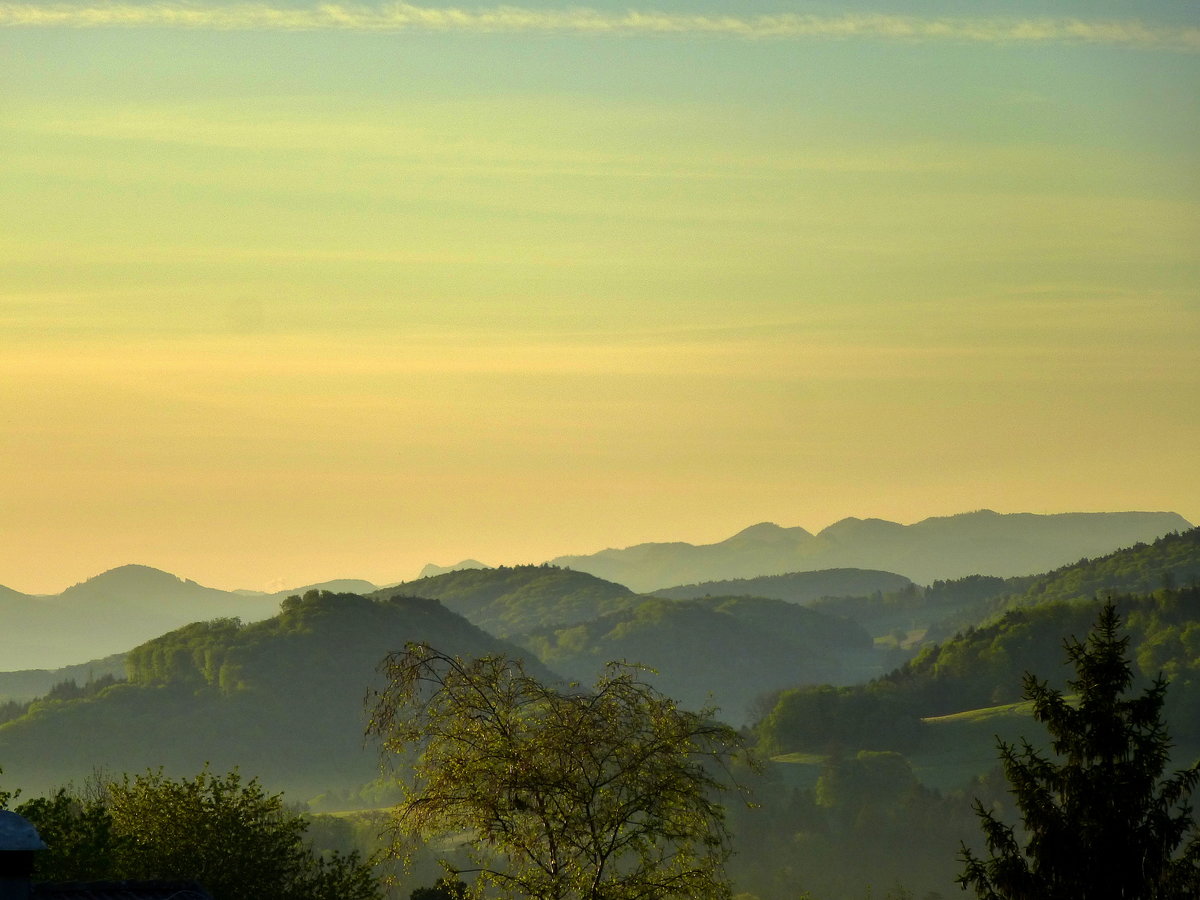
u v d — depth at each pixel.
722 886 53.16
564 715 53.56
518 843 52.00
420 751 54.84
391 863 55.41
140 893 44.31
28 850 32.81
